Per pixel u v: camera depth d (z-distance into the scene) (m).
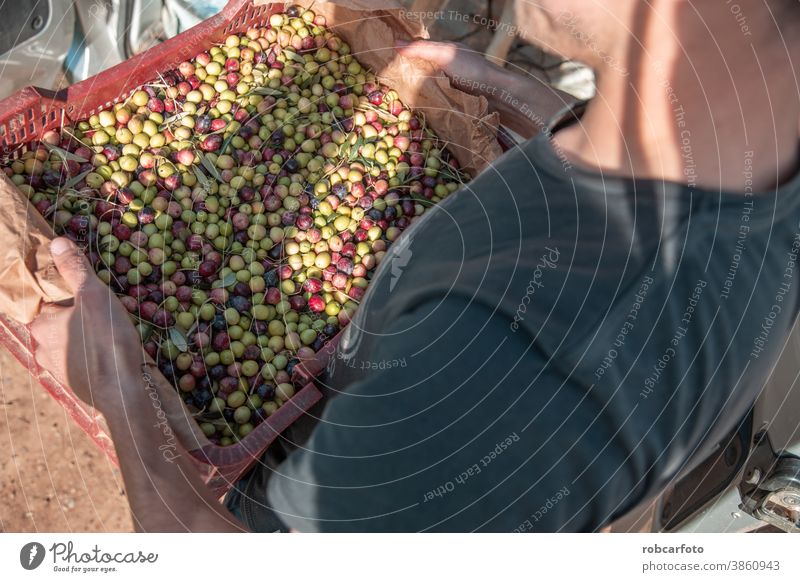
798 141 0.97
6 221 1.65
